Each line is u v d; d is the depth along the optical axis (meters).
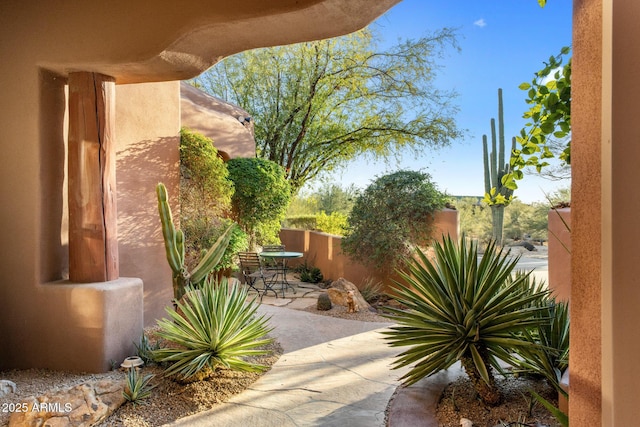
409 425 2.52
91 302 3.46
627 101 1.25
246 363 3.35
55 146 3.78
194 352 3.27
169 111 5.47
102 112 3.72
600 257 1.34
